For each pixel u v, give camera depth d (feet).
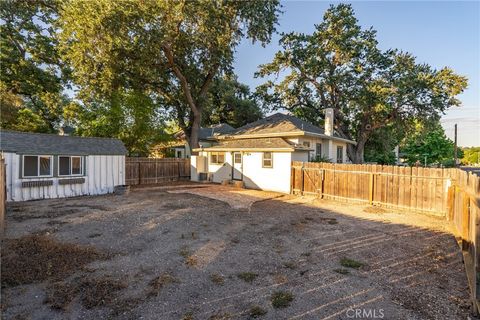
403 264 15.33
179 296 11.60
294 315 10.31
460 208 18.53
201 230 21.72
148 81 67.41
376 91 74.08
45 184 34.86
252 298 11.51
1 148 30.86
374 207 32.48
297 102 92.27
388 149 101.19
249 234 20.81
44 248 16.48
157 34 54.54
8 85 71.61
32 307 10.55
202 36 59.72
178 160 64.28
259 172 48.39
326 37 81.92
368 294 11.94
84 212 27.32
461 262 15.69
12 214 26.00
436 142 103.76
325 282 13.04
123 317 10.05
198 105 73.20
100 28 49.98
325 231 21.90
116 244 17.99
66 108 59.06
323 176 38.86
